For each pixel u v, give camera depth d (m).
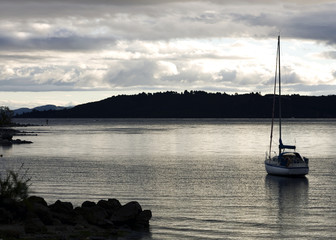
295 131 182.75
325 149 93.31
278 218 31.86
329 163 66.69
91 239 23.73
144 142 114.44
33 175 52.00
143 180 48.72
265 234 27.61
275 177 52.06
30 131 180.88
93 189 42.91
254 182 48.31
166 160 70.19
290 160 52.84
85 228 26.19
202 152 85.44
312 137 139.50
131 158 73.19
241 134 159.00
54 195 39.72
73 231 25.11
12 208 25.59
